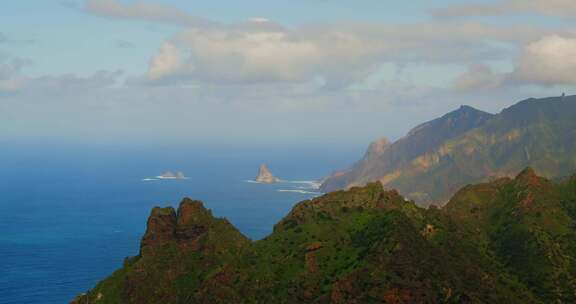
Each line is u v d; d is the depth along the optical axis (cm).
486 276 14900
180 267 16575
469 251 16325
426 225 16800
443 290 13675
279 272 15638
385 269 14012
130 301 16050
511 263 16488
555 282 15275
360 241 15775
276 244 16912
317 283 14750
